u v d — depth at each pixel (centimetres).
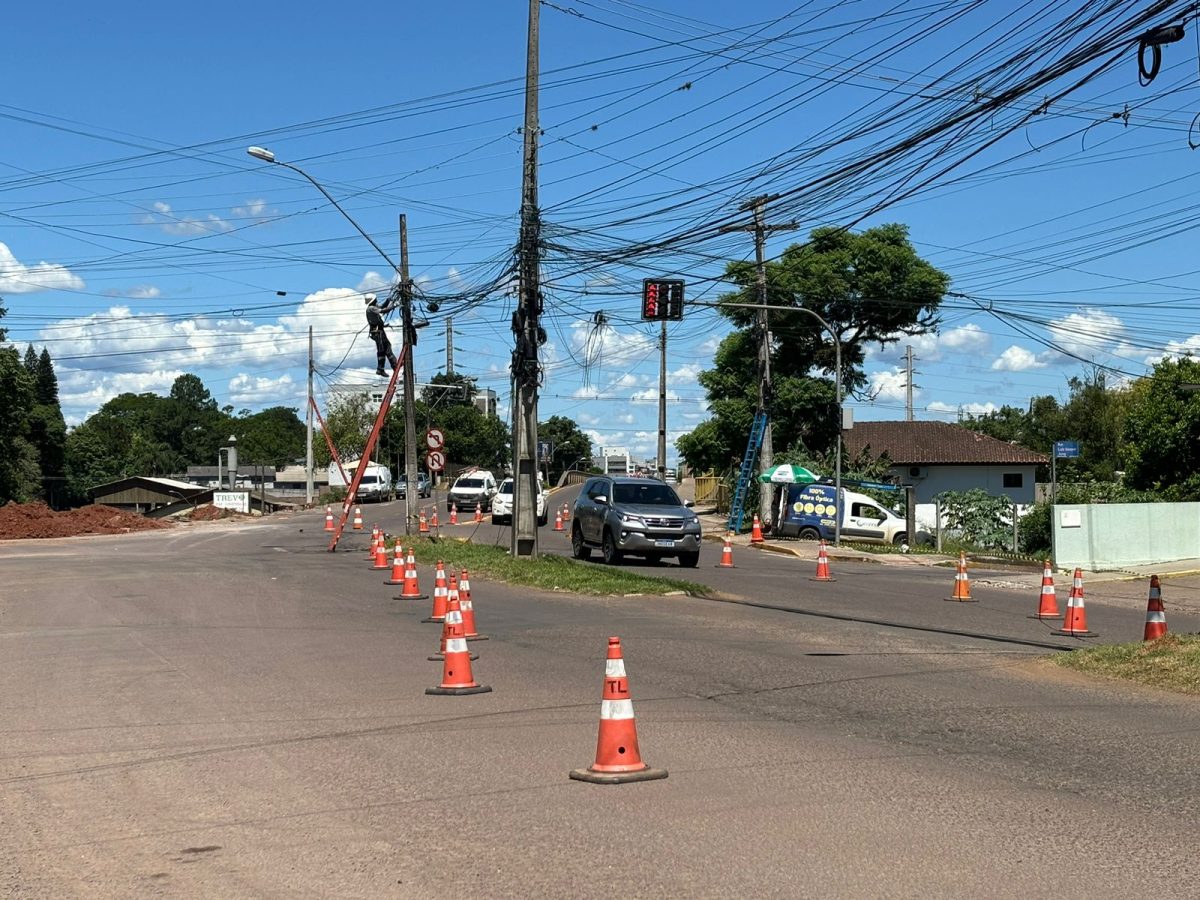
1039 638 1491
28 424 6644
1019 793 704
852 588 2220
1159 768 772
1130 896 520
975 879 543
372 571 2522
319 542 3706
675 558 2966
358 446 9662
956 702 1017
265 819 658
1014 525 3653
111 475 10669
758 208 2262
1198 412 3803
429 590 2084
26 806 693
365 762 791
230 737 875
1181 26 1129
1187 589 2388
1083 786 722
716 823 637
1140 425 4003
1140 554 3008
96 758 812
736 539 4062
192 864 580
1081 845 598
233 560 2894
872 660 1268
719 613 1727
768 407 4066
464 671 1060
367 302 3272
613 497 2748
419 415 9869
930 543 3903
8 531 4234
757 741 852
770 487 4084
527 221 2455
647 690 1073
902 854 582
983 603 1980
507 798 695
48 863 585
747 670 1191
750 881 541
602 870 559
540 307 2516
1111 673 1161
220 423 15500
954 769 766
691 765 775
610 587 1997
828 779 737
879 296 4666
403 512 5906
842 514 3794
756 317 4088
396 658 1273
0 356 5844
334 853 593
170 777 758
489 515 5156
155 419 14825
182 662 1251
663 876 549
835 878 545
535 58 2442
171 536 4281
